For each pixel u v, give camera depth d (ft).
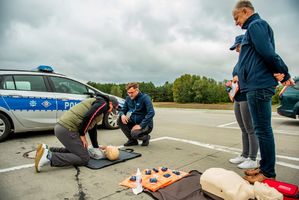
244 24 9.39
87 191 8.79
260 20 8.68
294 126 25.22
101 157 12.47
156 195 8.29
